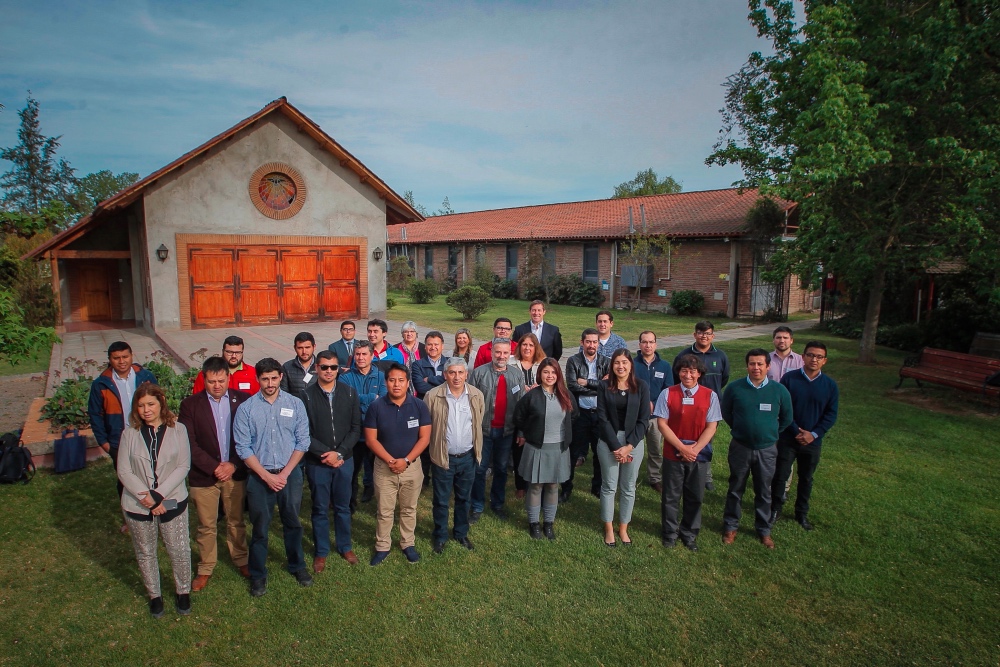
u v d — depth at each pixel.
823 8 11.66
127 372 5.34
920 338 14.96
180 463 4.25
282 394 4.64
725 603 4.54
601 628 4.23
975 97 11.19
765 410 5.24
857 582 4.79
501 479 6.02
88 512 5.80
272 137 17.38
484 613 4.38
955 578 4.84
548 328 7.52
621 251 25.98
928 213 12.34
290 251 17.95
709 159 16.27
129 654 3.89
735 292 22.09
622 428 5.31
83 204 47.78
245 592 4.61
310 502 6.33
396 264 35.91
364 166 18.47
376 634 4.14
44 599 4.45
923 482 6.66
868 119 10.89
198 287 16.66
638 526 5.79
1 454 6.36
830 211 11.94
